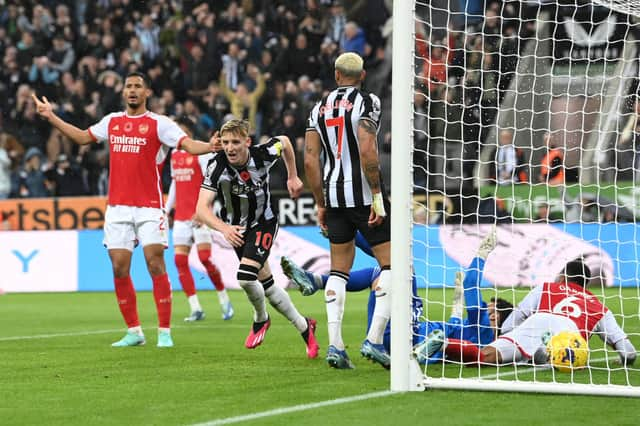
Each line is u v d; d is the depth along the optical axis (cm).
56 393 1634
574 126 4862
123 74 5828
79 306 3872
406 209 1623
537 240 4369
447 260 4388
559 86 5000
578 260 2058
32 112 5706
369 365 1981
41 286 4769
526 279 4281
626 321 3019
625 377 1830
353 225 1919
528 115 4959
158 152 2417
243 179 2056
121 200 2402
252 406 1478
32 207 4953
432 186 4741
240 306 3822
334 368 1923
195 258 4750
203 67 5738
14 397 1597
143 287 4725
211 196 2056
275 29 5862
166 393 1619
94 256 4772
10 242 4812
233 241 1995
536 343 1911
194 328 2958
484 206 4584
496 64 5119
